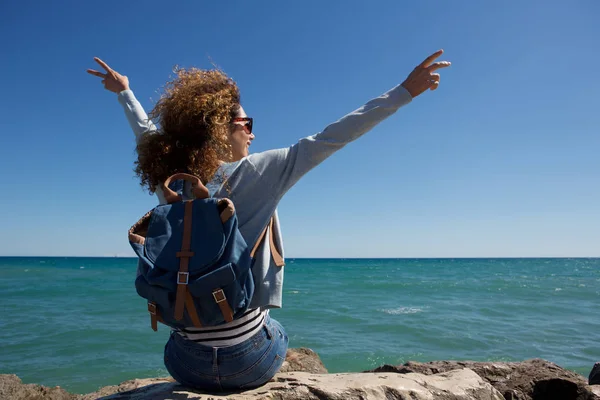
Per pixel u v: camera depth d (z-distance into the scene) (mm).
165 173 1663
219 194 1611
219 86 1798
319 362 3629
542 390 2725
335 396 1759
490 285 31250
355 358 9547
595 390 2512
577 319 14930
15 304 19156
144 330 12648
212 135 1657
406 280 38594
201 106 1652
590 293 24703
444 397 1938
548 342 11062
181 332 1654
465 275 49031
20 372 8422
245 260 1467
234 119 1843
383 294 24797
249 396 1707
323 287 30156
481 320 14648
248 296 1503
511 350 10234
